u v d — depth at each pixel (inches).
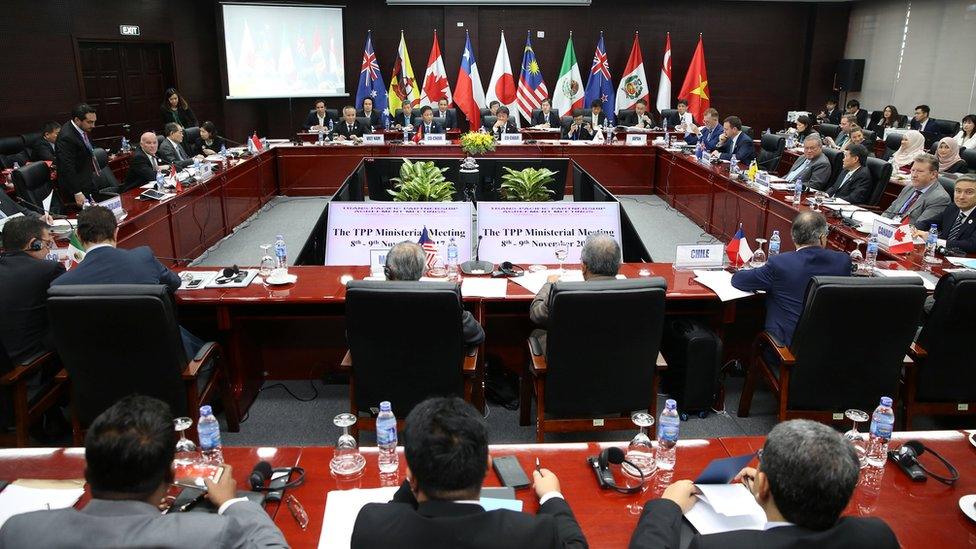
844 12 504.4
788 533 49.1
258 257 253.9
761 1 497.0
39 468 74.0
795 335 112.6
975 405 118.9
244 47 429.4
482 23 490.3
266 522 57.2
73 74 361.1
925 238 158.1
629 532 63.7
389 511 48.4
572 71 478.9
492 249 164.2
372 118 407.8
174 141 296.0
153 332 100.0
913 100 450.3
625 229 166.9
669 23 499.8
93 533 48.1
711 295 130.3
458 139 374.6
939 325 110.3
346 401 144.5
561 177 286.4
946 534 63.2
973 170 244.7
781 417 117.9
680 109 439.2
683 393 133.9
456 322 102.5
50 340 118.2
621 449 73.2
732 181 259.6
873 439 77.2
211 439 74.6
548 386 109.9
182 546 47.9
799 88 522.9
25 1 333.7
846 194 233.5
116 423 51.3
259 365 149.3
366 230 164.9
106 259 114.5
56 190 248.4
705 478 67.0
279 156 357.1
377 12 481.4
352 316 101.8
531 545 46.4
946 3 417.4
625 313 102.1
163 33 416.5
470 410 51.0
